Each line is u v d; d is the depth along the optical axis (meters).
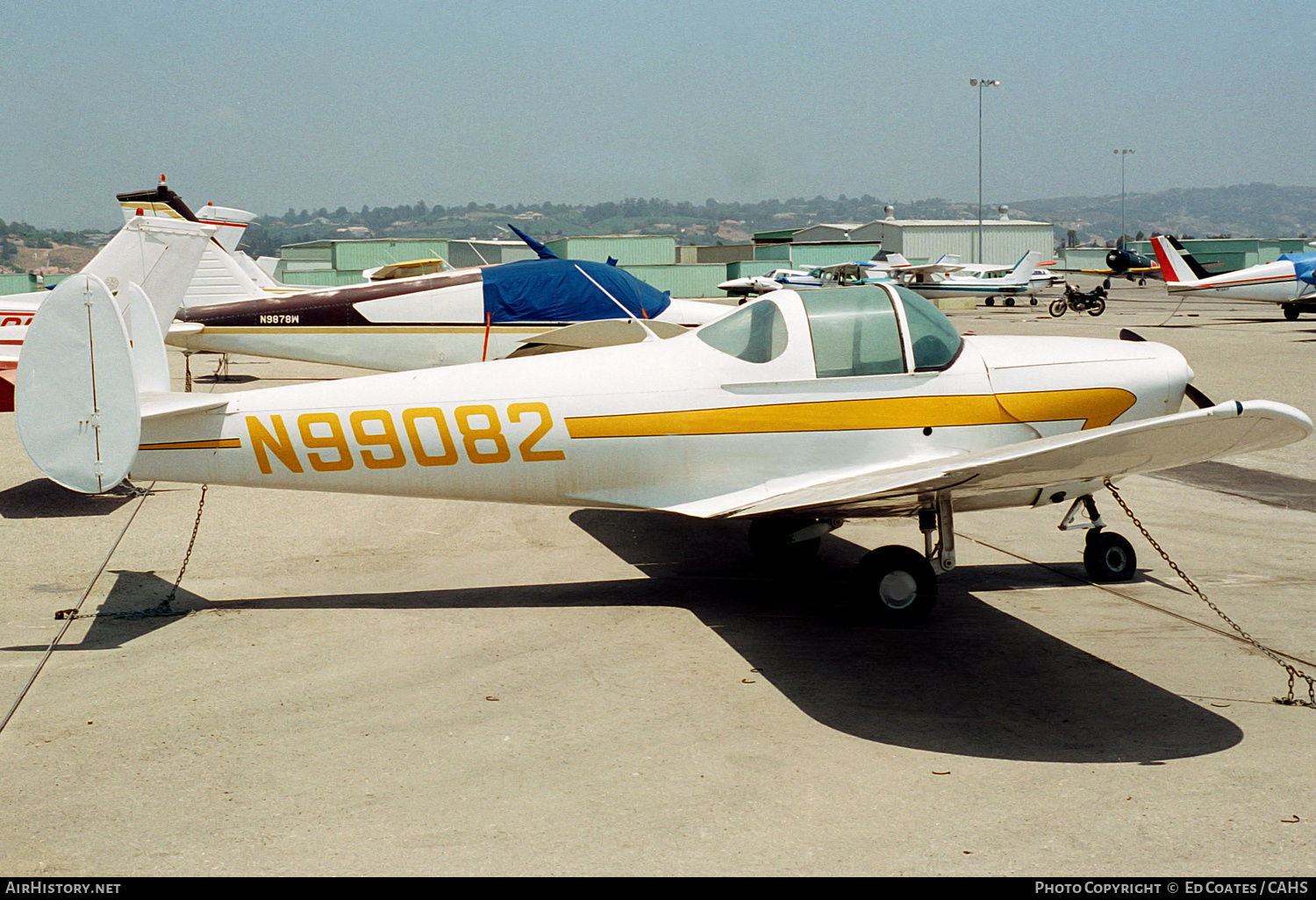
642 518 8.31
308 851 3.33
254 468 5.74
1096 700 4.64
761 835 3.44
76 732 4.25
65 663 5.05
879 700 4.64
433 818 3.56
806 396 5.87
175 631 5.56
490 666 5.05
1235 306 46.19
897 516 6.14
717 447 5.87
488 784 3.81
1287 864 3.25
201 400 5.65
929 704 4.59
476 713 4.48
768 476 5.93
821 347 5.88
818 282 51.62
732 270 69.38
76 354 5.12
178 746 4.12
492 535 7.77
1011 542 7.56
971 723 4.39
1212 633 5.57
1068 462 4.57
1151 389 6.16
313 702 4.59
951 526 5.71
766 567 6.92
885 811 3.61
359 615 5.86
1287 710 4.54
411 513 8.50
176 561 6.99
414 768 3.95
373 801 3.68
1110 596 6.26
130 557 7.09
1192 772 3.91
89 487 5.18
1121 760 4.02
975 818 3.56
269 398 5.73
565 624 5.72
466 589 6.39
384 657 5.17
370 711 4.50
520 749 4.12
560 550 7.36
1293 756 4.04
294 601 6.12
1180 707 4.56
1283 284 35.19
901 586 5.69
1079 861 3.27
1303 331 28.25
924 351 5.96
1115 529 7.96
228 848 3.35
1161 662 5.13
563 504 6.01
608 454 5.83
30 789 3.75
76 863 3.25
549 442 5.79
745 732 4.28
